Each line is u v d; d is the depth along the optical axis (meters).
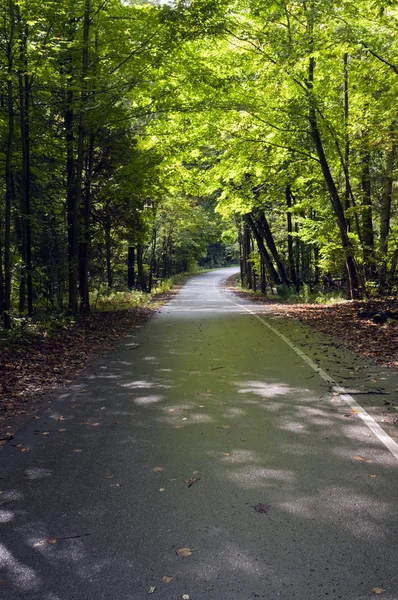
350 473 4.52
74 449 5.36
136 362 10.09
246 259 45.22
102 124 16.52
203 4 14.41
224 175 21.73
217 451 5.14
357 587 2.95
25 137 14.82
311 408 6.55
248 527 3.64
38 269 15.23
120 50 15.80
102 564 3.25
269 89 17.72
